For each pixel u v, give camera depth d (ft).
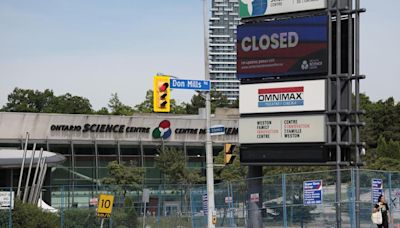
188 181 245.04
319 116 101.71
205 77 100.53
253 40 107.34
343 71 102.22
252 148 107.34
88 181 254.47
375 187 99.14
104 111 457.68
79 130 254.68
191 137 271.08
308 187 98.12
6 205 109.09
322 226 102.99
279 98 105.09
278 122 104.99
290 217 105.09
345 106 102.53
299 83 103.50
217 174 237.04
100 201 98.58
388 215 92.79
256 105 107.14
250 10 108.47
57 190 243.19
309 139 102.27
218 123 273.33
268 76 106.11
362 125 101.60
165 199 167.22
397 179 111.86
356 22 101.04
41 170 154.51
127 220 134.62
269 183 123.75
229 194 119.65
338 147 100.48
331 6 101.91
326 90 101.45
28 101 482.69
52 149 252.01
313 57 102.17
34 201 149.28
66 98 480.64
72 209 129.18
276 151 105.09
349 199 99.96
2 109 481.87
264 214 107.76
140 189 210.59
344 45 102.12
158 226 143.43
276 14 106.11
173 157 246.06
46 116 250.37
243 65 108.17
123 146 261.44
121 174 239.09
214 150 274.77
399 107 328.49
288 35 104.37
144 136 264.11
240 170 228.84
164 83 94.84
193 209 139.44
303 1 103.65
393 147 236.84
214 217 100.07
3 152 186.70
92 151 256.52
